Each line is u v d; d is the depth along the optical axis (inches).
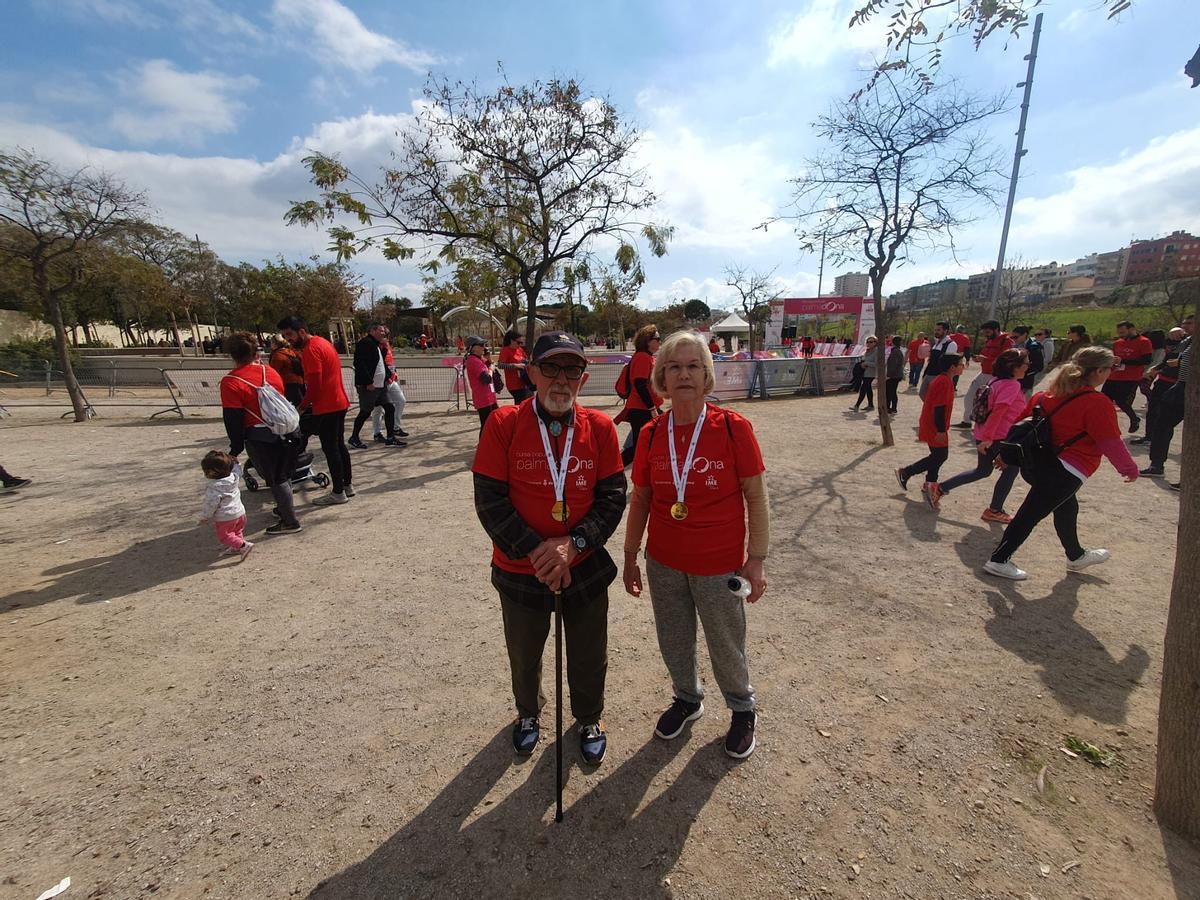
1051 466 137.7
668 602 86.8
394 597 144.9
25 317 1059.3
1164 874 68.1
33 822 77.1
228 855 72.6
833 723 96.2
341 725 97.3
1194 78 66.6
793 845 73.8
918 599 139.1
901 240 285.9
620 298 417.1
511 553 74.7
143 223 420.2
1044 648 117.2
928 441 207.3
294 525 191.2
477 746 92.6
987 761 86.8
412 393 497.0
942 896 66.5
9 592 146.6
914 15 98.3
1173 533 179.8
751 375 549.6
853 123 272.7
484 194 358.9
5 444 333.7
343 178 310.3
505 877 69.7
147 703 102.8
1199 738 70.0
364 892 67.7
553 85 331.6
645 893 67.6
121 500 224.2
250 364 174.4
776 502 216.7
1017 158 555.5
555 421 76.1
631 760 89.1
